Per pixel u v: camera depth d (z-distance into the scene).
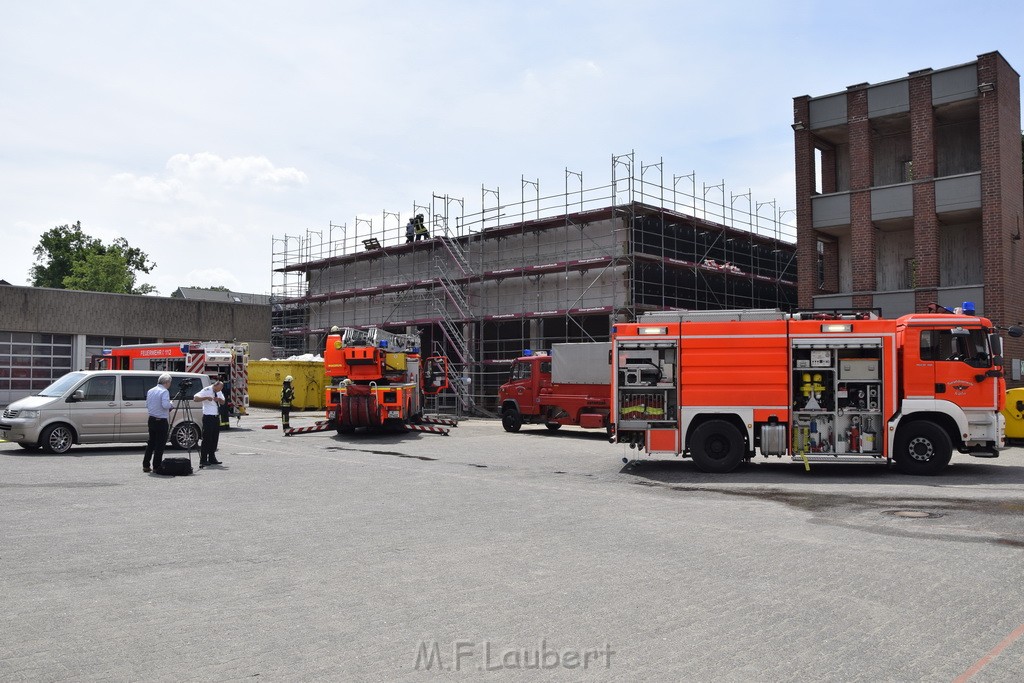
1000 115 25.78
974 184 25.91
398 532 9.31
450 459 18.08
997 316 25.23
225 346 29.14
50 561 7.73
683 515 10.58
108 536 8.96
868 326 15.05
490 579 7.09
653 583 6.97
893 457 14.99
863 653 5.20
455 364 38.56
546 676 4.77
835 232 30.25
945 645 5.37
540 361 25.95
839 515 10.60
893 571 7.44
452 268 39.84
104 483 13.42
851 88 28.52
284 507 11.12
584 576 7.21
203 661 5.00
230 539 8.85
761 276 39.81
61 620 5.84
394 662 5.00
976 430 14.82
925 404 14.88
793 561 7.84
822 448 15.15
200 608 6.16
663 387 15.82
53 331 39.31
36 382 38.94
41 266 75.62
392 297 42.91
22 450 18.88
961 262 28.28
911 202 27.12
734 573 7.34
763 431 15.21
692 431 15.76
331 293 45.44
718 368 15.52
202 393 16.41
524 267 35.22
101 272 71.19
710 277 37.62
